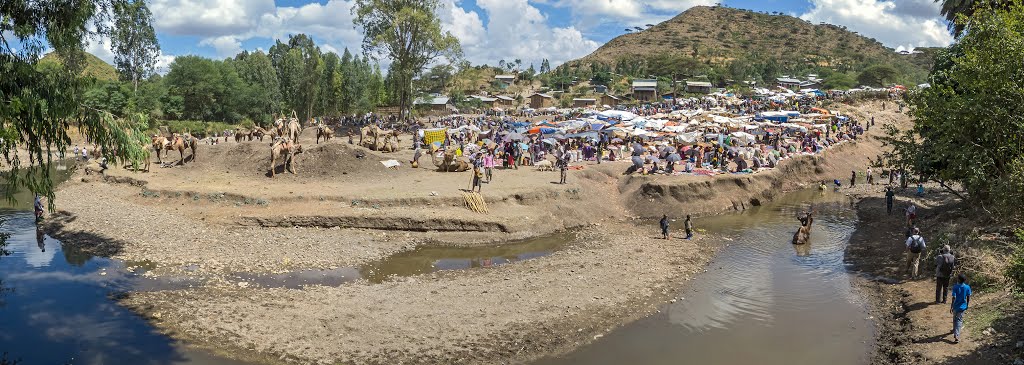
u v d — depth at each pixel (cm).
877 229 3500
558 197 3766
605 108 11350
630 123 7225
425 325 1928
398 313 2023
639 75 19625
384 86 13312
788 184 5147
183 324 1916
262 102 10056
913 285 2306
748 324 2031
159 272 2453
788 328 1998
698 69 19112
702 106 10888
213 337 1822
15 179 2058
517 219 3297
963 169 2519
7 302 2103
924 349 1709
